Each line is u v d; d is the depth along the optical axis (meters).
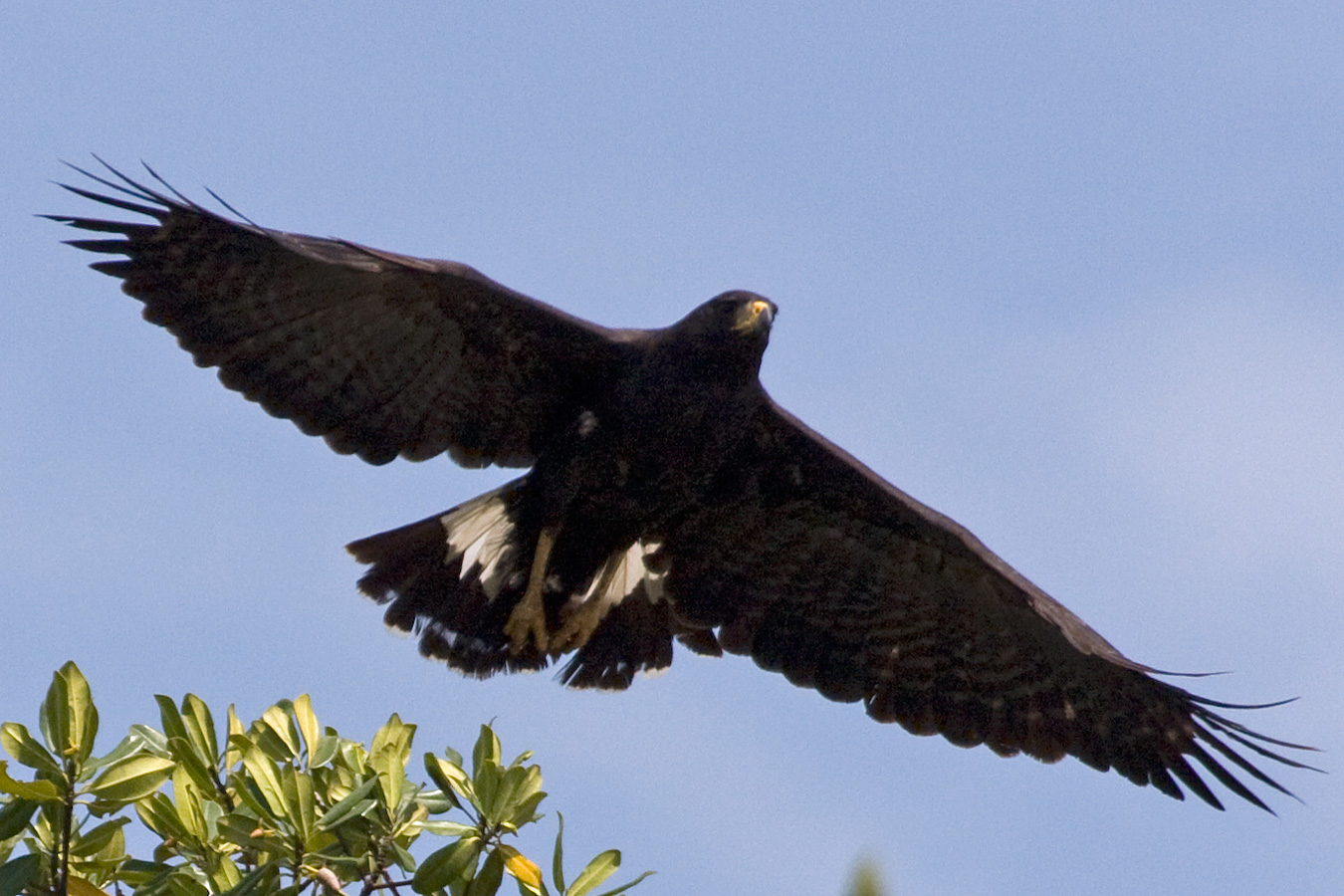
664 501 13.18
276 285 11.91
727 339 12.53
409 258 11.76
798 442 13.30
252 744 9.21
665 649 13.70
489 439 12.87
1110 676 13.41
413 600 12.95
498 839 9.33
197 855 9.27
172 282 11.80
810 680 14.02
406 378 12.52
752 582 13.95
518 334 12.48
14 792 8.66
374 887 9.13
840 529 13.70
